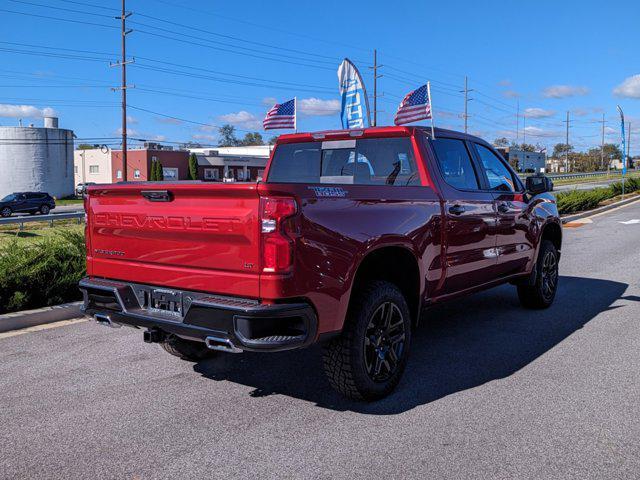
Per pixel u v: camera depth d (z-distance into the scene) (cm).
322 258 359
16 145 6294
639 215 2117
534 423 371
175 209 379
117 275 423
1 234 2192
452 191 495
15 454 340
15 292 651
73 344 559
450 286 497
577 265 1023
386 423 376
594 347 532
